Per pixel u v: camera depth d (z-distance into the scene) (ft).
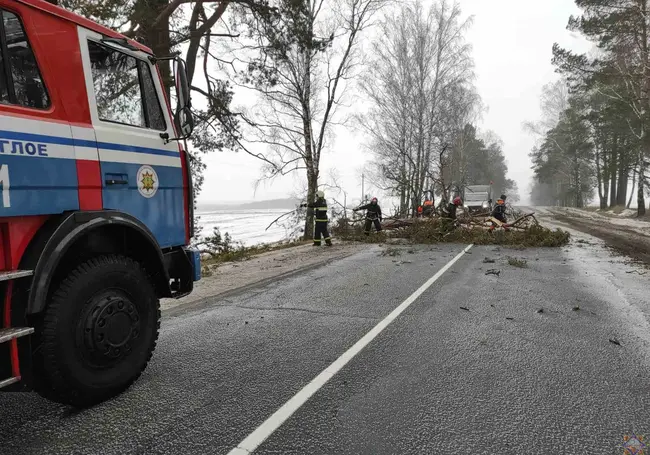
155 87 12.44
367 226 50.62
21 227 8.56
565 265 30.01
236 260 37.06
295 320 16.96
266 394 10.33
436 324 16.08
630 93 89.30
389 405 9.70
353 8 65.57
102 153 10.32
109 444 8.20
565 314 17.37
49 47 9.23
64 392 9.06
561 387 10.59
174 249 13.50
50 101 9.17
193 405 9.77
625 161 126.00
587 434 8.44
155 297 11.33
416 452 7.84
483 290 21.94
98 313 9.57
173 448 8.04
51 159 9.02
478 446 8.02
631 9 78.79
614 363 12.13
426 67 87.81
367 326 15.94
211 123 50.34
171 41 41.24
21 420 9.21
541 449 7.93
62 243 8.84
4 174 8.08
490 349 13.33
